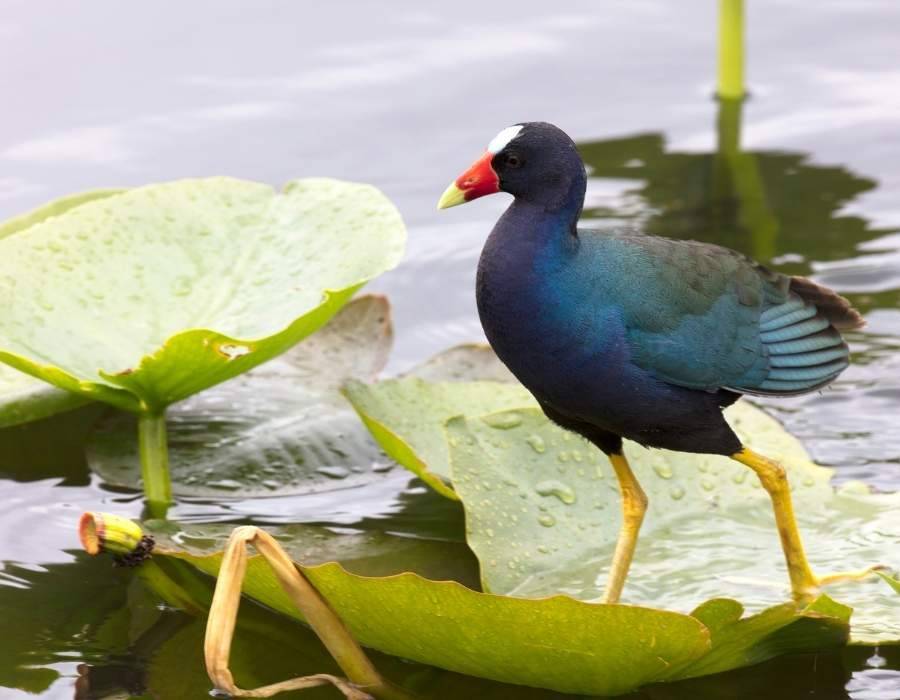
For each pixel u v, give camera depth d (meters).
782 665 8.31
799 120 14.80
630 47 15.91
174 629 8.71
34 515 9.88
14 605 8.91
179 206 10.74
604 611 7.31
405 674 8.24
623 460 8.77
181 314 10.08
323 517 9.83
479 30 16.12
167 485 10.02
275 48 15.57
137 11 15.91
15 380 10.50
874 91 15.26
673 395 8.42
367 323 11.74
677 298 8.37
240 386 11.20
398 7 16.48
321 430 10.73
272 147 14.04
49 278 10.21
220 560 8.29
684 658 7.63
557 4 16.72
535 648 7.60
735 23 14.88
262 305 10.02
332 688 8.15
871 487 9.94
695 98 15.16
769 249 12.54
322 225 10.52
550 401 8.48
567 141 8.24
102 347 9.84
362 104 14.79
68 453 10.68
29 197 13.04
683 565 8.91
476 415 10.13
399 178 13.75
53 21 15.63
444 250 13.14
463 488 9.16
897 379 11.18
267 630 8.70
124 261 10.41
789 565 8.55
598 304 8.16
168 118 14.42
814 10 16.78
